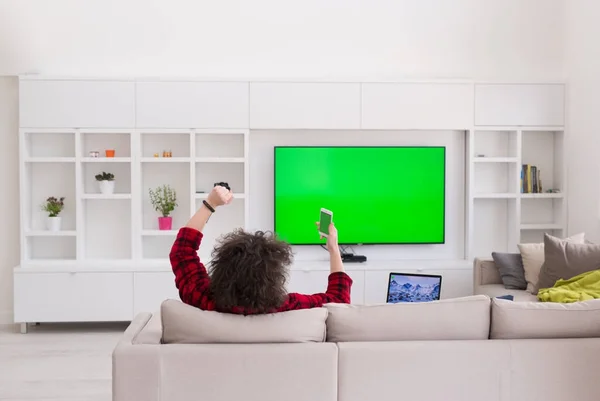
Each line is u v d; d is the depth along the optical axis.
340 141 6.45
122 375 2.56
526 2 6.54
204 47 6.37
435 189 6.51
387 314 2.75
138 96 6.07
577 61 6.23
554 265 5.05
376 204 6.46
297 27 6.43
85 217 6.34
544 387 2.70
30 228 6.30
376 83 6.21
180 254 2.85
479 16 6.52
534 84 6.36
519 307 2.79
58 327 6.26
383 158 6.45
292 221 6.40
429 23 6.49
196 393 2.58
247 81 6.12
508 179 6.59
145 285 6.00
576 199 6.28
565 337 2.79
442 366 2.65
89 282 5.97
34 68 6.26
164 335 2.69
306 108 6.17
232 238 2.70
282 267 2.69
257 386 2.60
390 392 2.65
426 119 6.26
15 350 5.45
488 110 6.33
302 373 2.61
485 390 2.68
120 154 6.35
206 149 6.40
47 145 6.34
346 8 6.44
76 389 4.50
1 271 6.33
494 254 5.58
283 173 6.37
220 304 2.65
